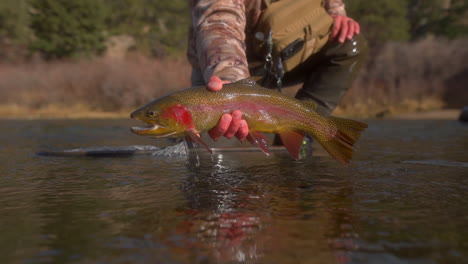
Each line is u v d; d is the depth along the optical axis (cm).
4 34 3306
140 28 3850
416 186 192
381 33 2969
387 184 198
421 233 119
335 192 178
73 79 1981
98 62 2064
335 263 97
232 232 121
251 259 99
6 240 116
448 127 796
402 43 2147
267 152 196
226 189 187
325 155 327
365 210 147
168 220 135
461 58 1983
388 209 149
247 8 345
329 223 130
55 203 163
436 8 3672
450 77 1964
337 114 1727
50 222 135
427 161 287
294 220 134
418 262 98
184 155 329
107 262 99
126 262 98
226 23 257
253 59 364
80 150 355
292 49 352
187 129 188
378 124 930
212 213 143
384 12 3089
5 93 1956
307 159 302
